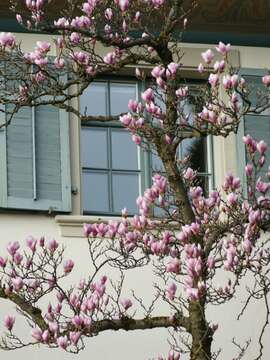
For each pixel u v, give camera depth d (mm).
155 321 12352
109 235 12797
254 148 12594
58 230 15312
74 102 15906
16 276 12523
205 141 16234
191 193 12680
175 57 16234
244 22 16375
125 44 12844
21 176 15422
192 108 13922
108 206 15867
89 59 13094
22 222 15297
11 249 12555
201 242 12328
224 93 16125
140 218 12641
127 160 16016
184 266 13023
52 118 15680
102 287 12422
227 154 16125
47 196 15438
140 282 15258
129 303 12516
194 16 16219
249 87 16219
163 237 12500
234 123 12445
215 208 12820
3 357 14602
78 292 14828
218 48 12609
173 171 12602
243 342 15273
